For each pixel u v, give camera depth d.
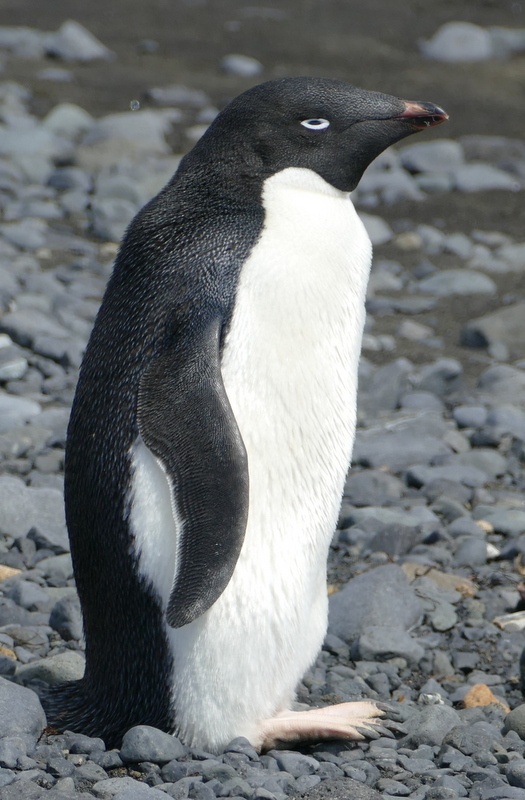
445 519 22.33
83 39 60.59
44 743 12.73
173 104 52.44
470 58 65.00
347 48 64.31
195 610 11.62
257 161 13.47
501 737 13.56
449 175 46.59
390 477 23.73
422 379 29.42
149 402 12.37
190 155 13.95
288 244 13.02
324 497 13.37
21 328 28.86
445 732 13.45
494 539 21.36
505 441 26.12
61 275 33.69
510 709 15.21
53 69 56.66
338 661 16.44
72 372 28.19
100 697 13.67
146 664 13.05
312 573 13.38
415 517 21.77
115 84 55.28
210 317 12.50
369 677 15.78
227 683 12.77
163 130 48.44
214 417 12.02
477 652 17.00
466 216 42.84
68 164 44.91
